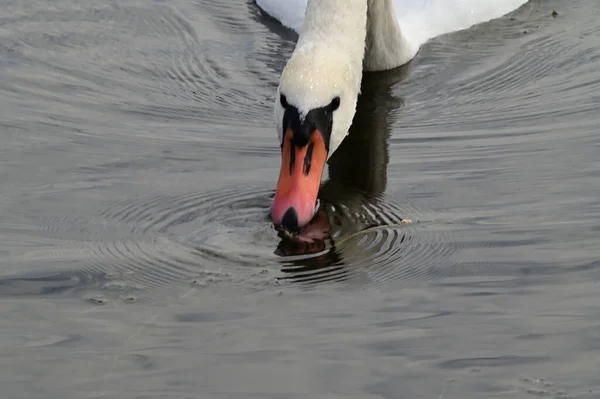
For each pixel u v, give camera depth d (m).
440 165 13.27
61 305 9.77
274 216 11.16
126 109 15.25
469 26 18.77
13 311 9.66
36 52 17.31
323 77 11.59
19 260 10.62
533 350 8.92
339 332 9.24
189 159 13.36
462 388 8.41
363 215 11.80
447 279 10.23
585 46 17.61
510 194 12.25
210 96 15.84
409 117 15.13
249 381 8.49
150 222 11.50
